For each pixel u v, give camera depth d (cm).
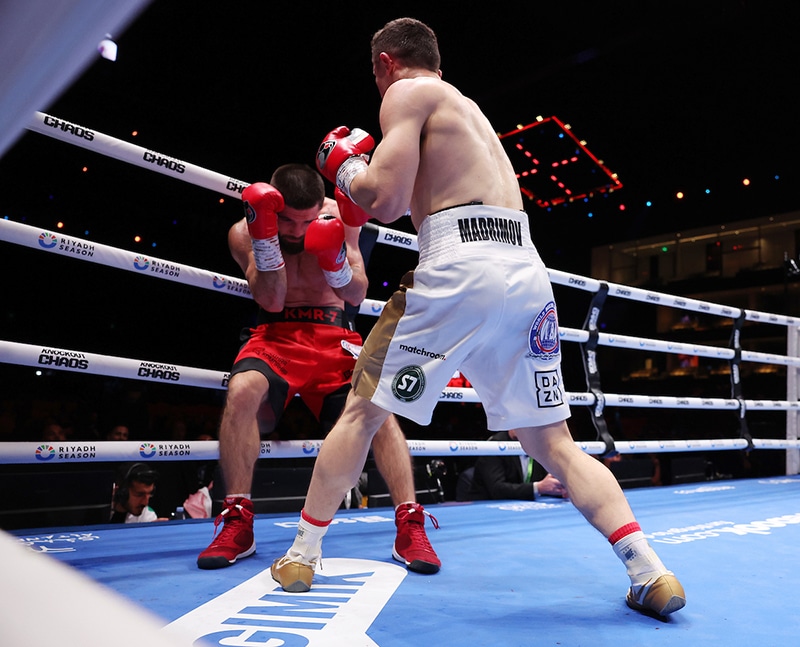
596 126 1167
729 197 1301
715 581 180
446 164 165
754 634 137
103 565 187
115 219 996
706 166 1214
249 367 219
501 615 148
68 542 219
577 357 1462
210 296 1095
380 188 156
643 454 791
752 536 246
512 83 1023
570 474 162
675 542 234
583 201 1471
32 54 30
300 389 228
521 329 160
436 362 157
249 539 197
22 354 204
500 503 353
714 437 1114
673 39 855
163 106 988
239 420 207
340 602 154
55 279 994
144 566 187
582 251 1581
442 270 157
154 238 1030
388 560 201
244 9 826
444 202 164
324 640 127
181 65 930
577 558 208
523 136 1265
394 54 181
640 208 1441
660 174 1288
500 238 161
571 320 1562
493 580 180
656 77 966
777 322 490
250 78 974
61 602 23
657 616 148
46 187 931
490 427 169
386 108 166
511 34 881
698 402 417
